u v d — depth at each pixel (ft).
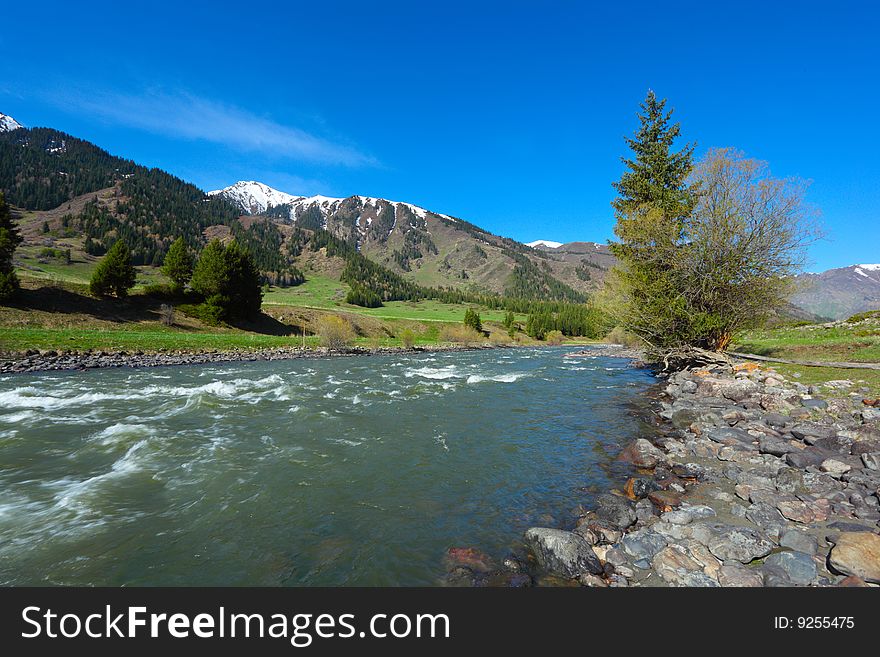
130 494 25.44
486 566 18.13
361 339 222.69
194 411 48.96
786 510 21.26
